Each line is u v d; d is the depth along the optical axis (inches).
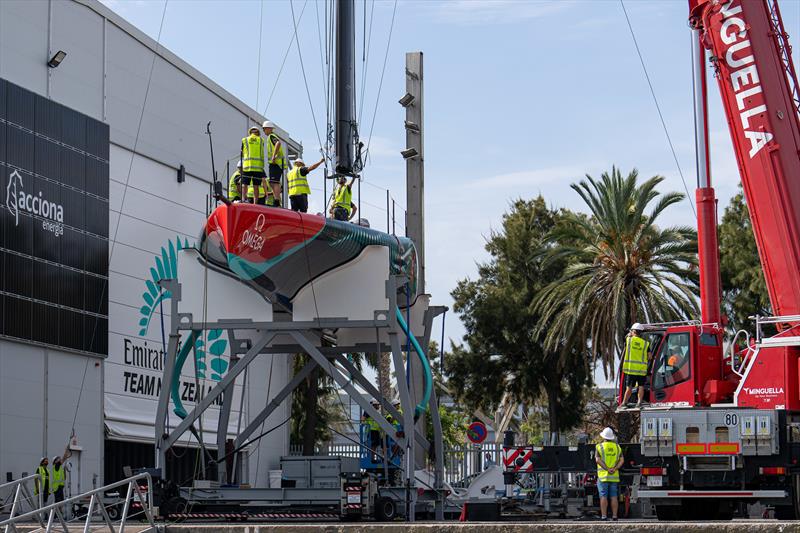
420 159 1311.5
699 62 844.6
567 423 2143.2
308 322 942.4
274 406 1057.5
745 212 2146.9
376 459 1033.5
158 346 1456.7
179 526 695.1
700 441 799.1
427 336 1105.4
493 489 1053.8
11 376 1175.0
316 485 925.2
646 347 861.2
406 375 1106.1
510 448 896.3
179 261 956.0
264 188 983.0
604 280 1722.4
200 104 1582.2
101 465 1310.3
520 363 2117.4
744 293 2062.0
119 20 1396.4
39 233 1226.0
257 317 942.4
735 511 966.4
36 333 1210.6
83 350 1290.6
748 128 807.1
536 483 1024.2
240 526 675.4
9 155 1182.9
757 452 780.6
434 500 973.8
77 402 1279.5
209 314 945.5
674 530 611.5
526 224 2208.4
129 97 1414.9
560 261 2137.1
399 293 1088.8
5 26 1195.9
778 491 780.6
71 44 1302.9
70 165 1288.1
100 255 1336.1
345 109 1031.6
